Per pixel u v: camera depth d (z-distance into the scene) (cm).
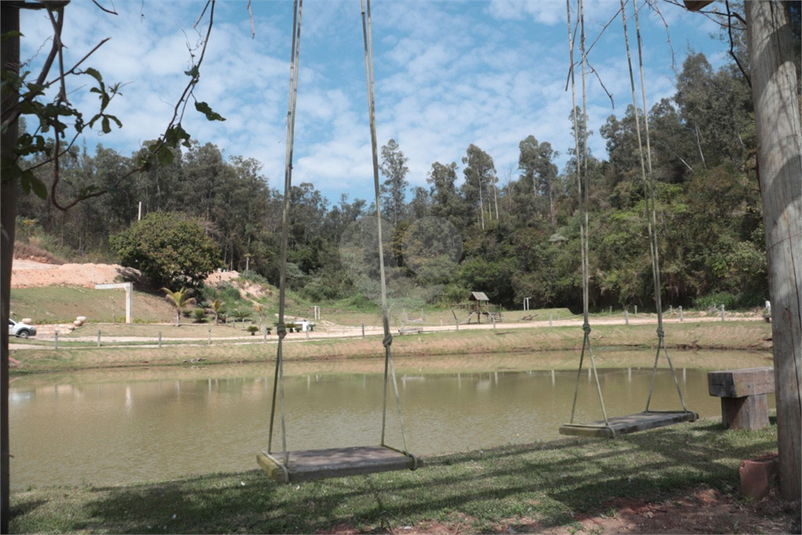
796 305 404
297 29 370
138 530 409
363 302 5012
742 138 3709
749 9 427
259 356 2467
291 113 367
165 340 2819
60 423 1114
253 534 395
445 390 1481
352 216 7644
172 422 1112
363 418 1116
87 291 3712
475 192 7119
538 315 4238
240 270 6044
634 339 2580
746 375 674
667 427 748
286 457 337
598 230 4628
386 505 446
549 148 8456
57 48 323
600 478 496
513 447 680
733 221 3362
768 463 428
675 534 376
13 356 2203
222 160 6134
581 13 517
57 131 321
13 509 471
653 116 5834
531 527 395
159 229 4159
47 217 5356
